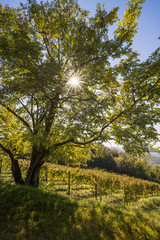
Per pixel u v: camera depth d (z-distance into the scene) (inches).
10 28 316.5
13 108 363.9
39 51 290.4
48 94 327.6
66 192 612.1
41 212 202.4
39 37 366.0
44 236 160.7
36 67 284.4
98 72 315.3
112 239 179.2
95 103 307.6
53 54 382.6
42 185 492.4
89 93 303.9
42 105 375.2
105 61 305.0
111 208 268.8
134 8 311.7
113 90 333.1
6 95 305.1
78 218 207.6
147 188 793.6
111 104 317.7
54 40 385.4
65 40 339.0
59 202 241.8
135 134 280.1
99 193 685.3
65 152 323.9
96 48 297.0
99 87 362.3
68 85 308.3
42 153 361.7
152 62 252.4
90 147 405.1
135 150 276.7
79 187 760.3
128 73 279.0
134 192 670.5
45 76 265.3
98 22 305.7
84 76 325.7
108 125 300.8
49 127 348.2
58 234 166.7
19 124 391.9
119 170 2351.1
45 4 322.7
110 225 205.6
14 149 403.5
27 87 269.9
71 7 353.1
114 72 315.3
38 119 387.2
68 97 332.5
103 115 308.0
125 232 197.9
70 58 328.2
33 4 305.4
